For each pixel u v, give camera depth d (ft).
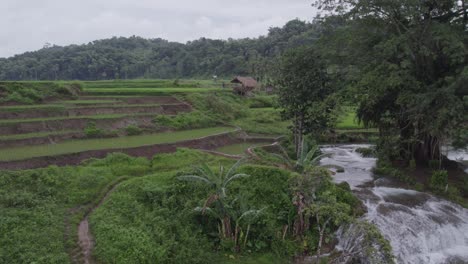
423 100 71.92
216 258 47.32
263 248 50.78
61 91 123.54
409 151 87.71
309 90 86.02
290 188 55.11
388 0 75.15
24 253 42.24
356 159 99.25
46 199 55.11
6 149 76.02
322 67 87.76
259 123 136.15
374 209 61.67
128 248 44.14
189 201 54.44
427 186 74.18
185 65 401.90
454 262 52.34
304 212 52.60
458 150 107.96
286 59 89.40
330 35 91.56
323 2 87.56
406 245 53.93
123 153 75.72
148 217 51.49
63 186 59.47
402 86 77.36
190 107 132.57
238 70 337.52
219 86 211.61
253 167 64.34
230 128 118.62
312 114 86.12
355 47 85.97
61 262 41.65
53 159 69.31
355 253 42.93
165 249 44.47
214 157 80.23
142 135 100.32
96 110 110.01
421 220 59.26
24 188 56.54
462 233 58.95
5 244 43.62
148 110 120.88
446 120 71.51
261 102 176.45
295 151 93.61
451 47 69.10
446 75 78.48
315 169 51.80
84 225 51.62
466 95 72.95
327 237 53.47
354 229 43.24
